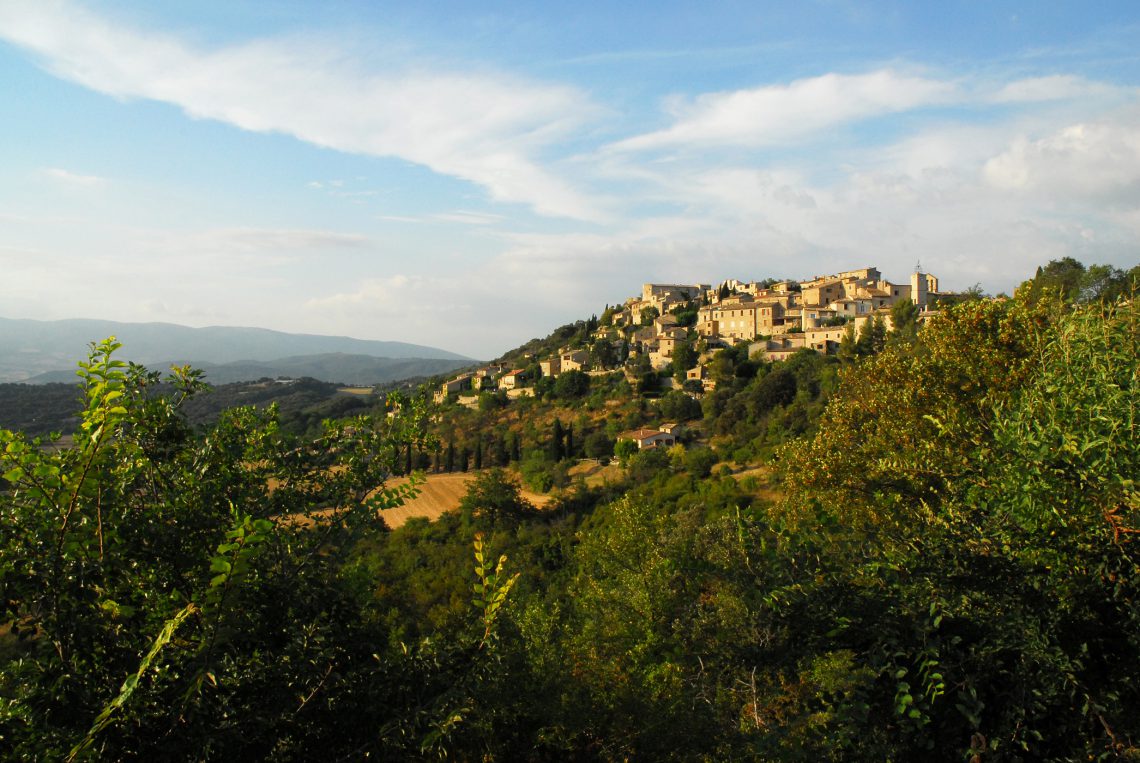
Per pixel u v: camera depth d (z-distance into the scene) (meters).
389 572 39.94
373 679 6.05
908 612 6.30
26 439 5.83
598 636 14.25
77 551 5.31
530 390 119.25
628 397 104.50
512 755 8.70
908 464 9.61
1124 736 5.59
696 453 68.56
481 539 6.41
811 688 8.86
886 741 6.17
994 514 7.23
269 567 6.54
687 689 10.52
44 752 4.50
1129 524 6.03
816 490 16.73
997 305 17.66
